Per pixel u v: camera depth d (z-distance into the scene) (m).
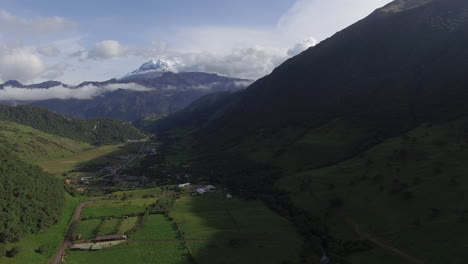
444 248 115.75
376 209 152.75
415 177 161.25
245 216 177.25
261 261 130.62
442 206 136.50
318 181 196.50
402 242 127.25
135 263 130.50
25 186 161.88
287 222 168.00
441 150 177.12
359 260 124.75
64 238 152.50
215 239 149.88
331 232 149.50
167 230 160.50
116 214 183.00
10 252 127.00
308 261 129.50
